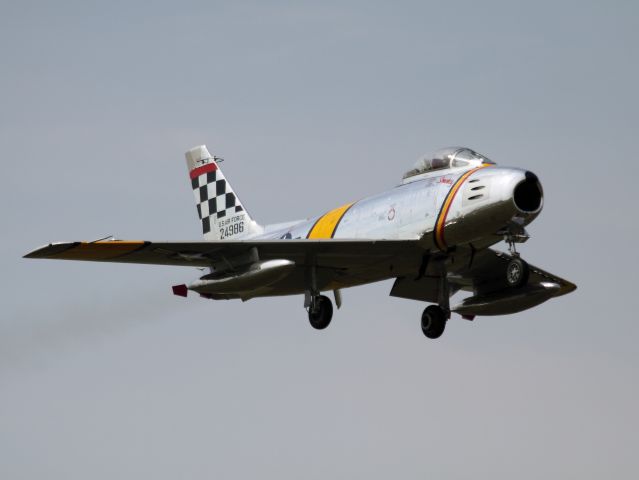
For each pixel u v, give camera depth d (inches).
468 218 2994.6
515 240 3063.5
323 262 3289.9
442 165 3161.9
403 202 3176.7
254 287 3164.4
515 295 3499.0
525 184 3002.0
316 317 3348.9
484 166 3080.7
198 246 3107.8
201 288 3230.8
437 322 3339.1
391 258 3223.4
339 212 3415.4
